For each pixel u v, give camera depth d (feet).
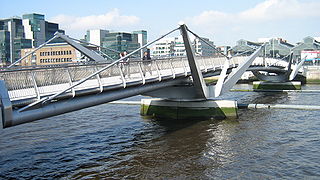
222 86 79.15
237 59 114.52
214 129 67.46
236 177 39.93
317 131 64.54
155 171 42.29
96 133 65.51
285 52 309.63
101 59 69.87
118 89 50.19
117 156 49.21
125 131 67.21
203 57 85.97
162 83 67.05
